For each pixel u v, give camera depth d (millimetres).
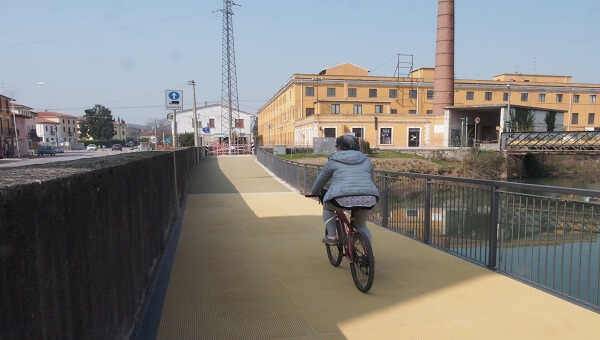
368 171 4453
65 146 100188
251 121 89812
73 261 1969
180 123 85500
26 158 56719
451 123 51469
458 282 4578
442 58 51625
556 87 75312
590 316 3672
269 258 5566
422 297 4168
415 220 6609
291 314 3797
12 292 1379
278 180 16891
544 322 3580
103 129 123188
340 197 4289
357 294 4273
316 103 63594
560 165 46062
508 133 43094
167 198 6910
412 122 52188
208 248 6078
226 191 13305
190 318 3707
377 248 5996
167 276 4824
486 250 5133
